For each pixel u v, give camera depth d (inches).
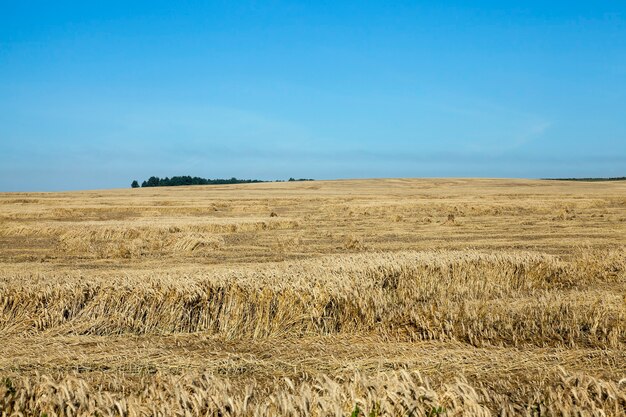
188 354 366.6
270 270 538.3
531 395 267.6
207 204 2271.2
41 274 567.5
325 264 574.9
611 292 527.5
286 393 233.9
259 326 437.1
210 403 227.5
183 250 927.0
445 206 1982.0
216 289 464.8
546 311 427.5
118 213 1957.4
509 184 4426.7
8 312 449.7
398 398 222.2
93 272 620.4
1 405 237.1
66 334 426.6
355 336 422.0
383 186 4281.5
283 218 1456.7
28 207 2041.1
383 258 606.9
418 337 406.9
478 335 399.9
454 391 230.4
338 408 215.0
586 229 1243.2
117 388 280.7
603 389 244.8
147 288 466.9
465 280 587.5
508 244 985.5
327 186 4293.8
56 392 250.8
